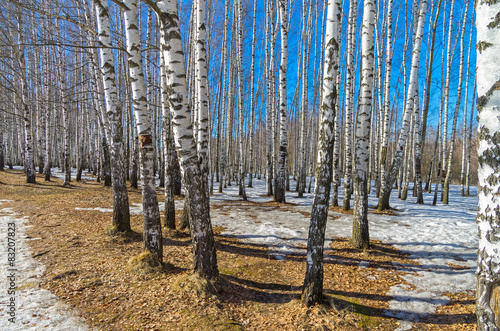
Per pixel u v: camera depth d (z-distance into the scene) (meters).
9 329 3.22
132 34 4.80
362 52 6.28
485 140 1.98
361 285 4.97
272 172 15.39
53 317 3.52
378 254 6.37
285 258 6.24
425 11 9.76
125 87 16.03
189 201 4.29
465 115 17.45
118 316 3.64
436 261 6.01
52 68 17.20
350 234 7.70
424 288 4.88
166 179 7.49
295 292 4.61
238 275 5.19
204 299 4.08
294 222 9.01
